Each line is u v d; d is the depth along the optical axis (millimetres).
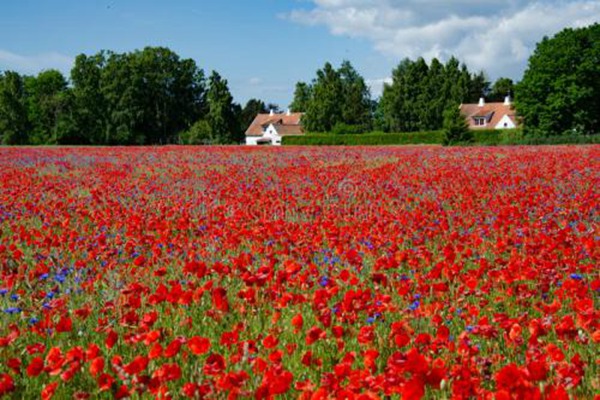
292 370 4336
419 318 5016
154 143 103375
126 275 6590
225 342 4207
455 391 3281
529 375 3156
